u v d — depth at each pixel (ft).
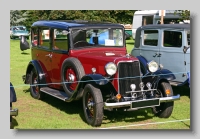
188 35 24.77
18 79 32.14
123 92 17.61
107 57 18.20
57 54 21.40
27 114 19.88
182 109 21.20
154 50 27.40
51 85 22.80
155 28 27.27
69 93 19.36
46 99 23.93
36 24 24.61
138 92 17.93
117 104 16.29
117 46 21.44
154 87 18.63
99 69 18.28
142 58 22.89
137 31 29.45
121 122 18.34
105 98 18.42
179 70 25.11
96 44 20.80
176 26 25.48
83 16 79.71
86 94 17.42
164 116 19.04
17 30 87.10
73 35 20.12
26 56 52.70
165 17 56.70
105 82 16.62
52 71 22.36
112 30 21.36
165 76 18.76
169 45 26.05
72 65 19.02
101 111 16.60
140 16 66.33
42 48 23.53
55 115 19.71
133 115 19.81
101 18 81.51
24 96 24.94
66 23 21.30
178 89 27.78
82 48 20.26
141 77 18.19
